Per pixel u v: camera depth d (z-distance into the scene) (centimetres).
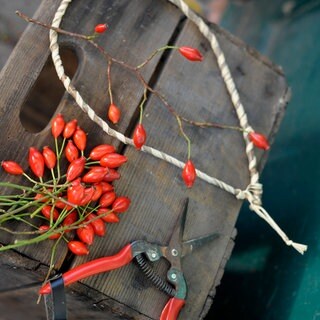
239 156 78
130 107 73
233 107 79
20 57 70
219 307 96
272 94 81
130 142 72
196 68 77
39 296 65
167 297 73
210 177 76
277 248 90
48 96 92
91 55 72
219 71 78
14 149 69
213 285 76
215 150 77
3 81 69
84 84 72
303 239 86
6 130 69
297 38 108
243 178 78
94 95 72
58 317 64
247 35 119
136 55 74
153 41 75
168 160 74
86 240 68
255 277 91
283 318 83
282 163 97
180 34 77
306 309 80
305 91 100
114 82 73
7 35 90
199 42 77
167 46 72
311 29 106
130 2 75
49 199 67
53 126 69
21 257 68
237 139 78
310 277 82
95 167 68
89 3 73
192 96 77
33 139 70
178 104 76
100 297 70
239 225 100
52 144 70
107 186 69
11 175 68
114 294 71
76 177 68
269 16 117
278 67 82
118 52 74
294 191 92
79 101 70
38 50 71
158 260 73
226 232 77
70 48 73
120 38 74
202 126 77
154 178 74
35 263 68
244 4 123
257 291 90
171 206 74
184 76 77
